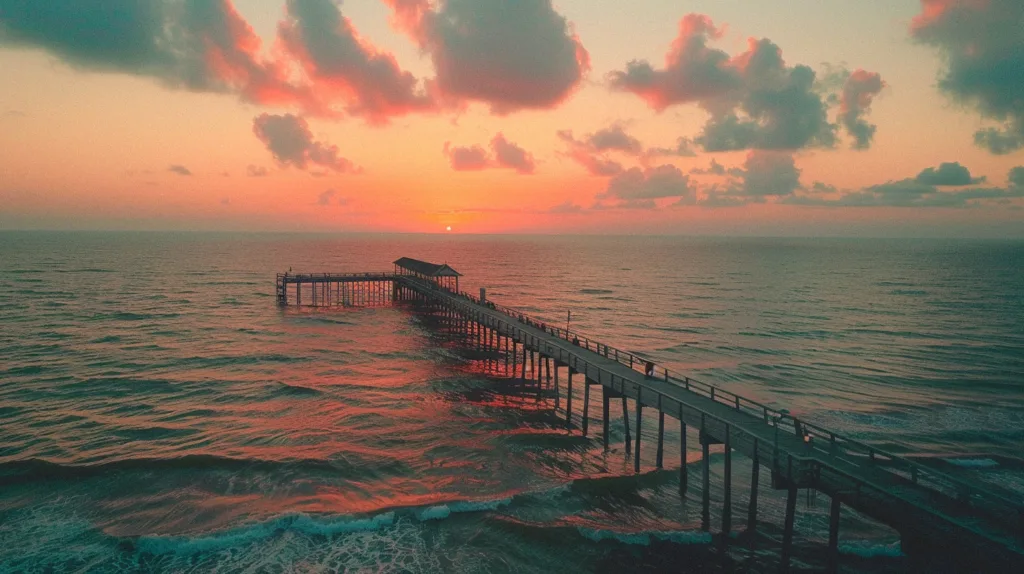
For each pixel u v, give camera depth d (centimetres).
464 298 5838
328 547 1872
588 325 7019
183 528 1980
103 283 10388
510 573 1747
